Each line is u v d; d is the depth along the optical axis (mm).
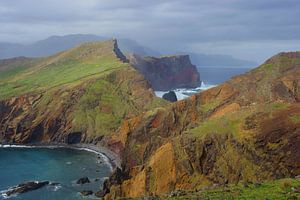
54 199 113250
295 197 45250
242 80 136250
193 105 138000
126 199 66188
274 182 54938
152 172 101500
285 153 81062
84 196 115250
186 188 92250
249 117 94750
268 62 140125
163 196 62188
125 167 138500
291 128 85000
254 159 85500
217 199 50438
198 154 94312
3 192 119625
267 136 86188
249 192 51250
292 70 131375
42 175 139250
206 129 98188
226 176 87625
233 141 91250
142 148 137125
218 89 138250
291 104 97125
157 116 144875
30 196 115875
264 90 128250
